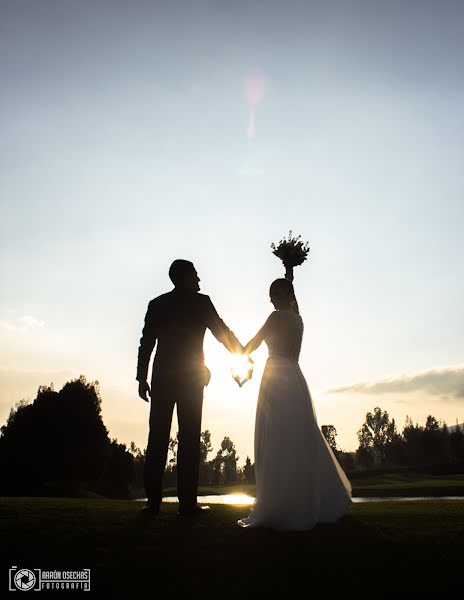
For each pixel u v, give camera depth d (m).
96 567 5.60
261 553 5.91
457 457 162.88
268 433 7.03
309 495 6.75
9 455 78.75
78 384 84.19
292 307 8.00
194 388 7.34
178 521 6.95
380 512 8.03
